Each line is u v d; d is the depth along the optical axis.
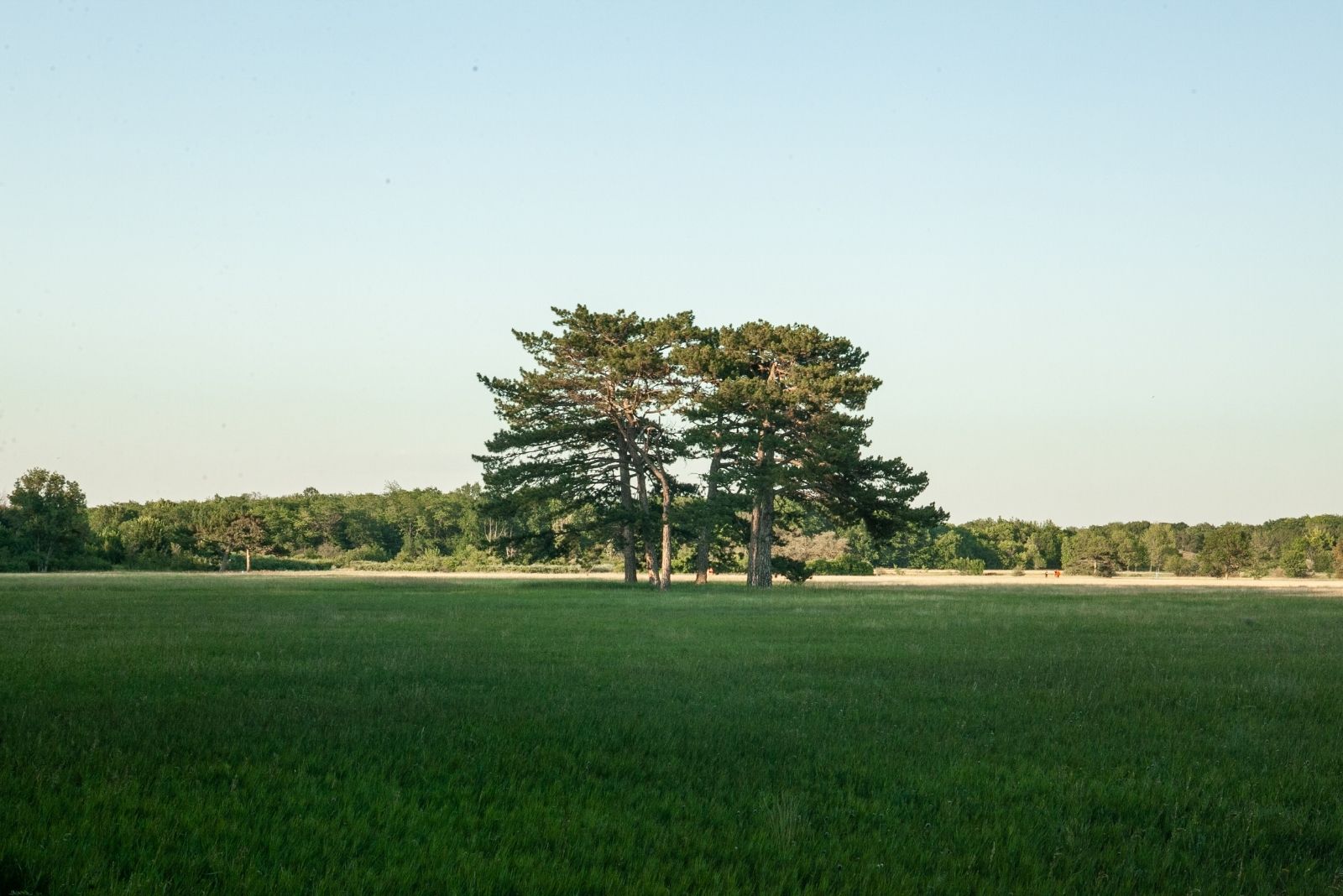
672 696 13.20
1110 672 16.52
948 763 9.38
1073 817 7.53
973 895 6.00
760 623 28.00
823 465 53.72
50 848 6.12
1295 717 12.18
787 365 57.84
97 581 62.38
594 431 58.88
